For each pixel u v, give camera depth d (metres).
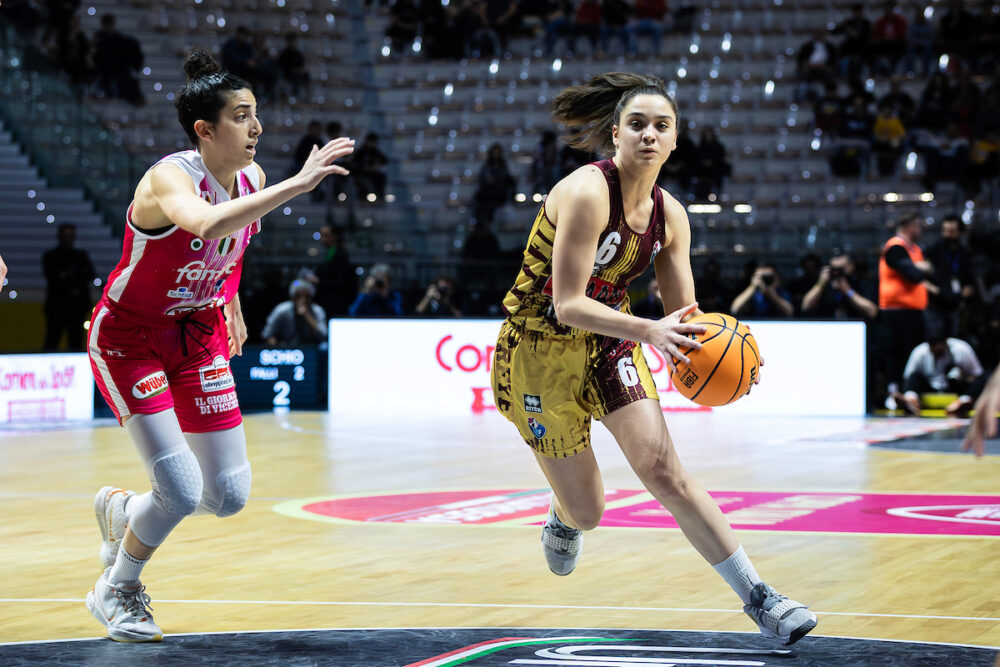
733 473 9.16
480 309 16.23
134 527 4.30
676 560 5.86
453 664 3.87
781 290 15.21
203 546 6.29
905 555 5.94
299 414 14.14
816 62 21.86
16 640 4.30
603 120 4.30
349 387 14.72
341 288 15.95
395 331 14.62
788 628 3.94
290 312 15.09
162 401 4.32
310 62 23.05
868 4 23.42
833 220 19.05
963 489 8.34
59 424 12.91
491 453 10.52
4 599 5.05
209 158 4.26
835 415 13.84
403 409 14.56
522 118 22.22
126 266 4.28
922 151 19.83
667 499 4.06
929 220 18.42
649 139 4.00
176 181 4.10
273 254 16.70
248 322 15.96
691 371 4.03
